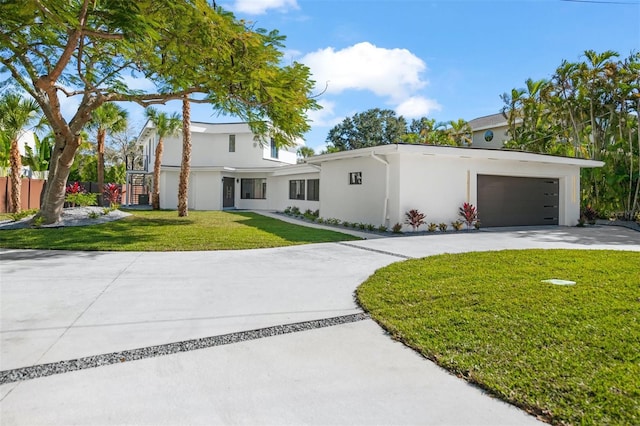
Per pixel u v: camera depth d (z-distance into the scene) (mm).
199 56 8914
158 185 22531
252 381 2760
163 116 21594
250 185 26453
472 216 13016
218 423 2248
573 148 19156
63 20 7574
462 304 4406
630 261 6977
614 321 3711
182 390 2629
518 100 21062
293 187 22812
